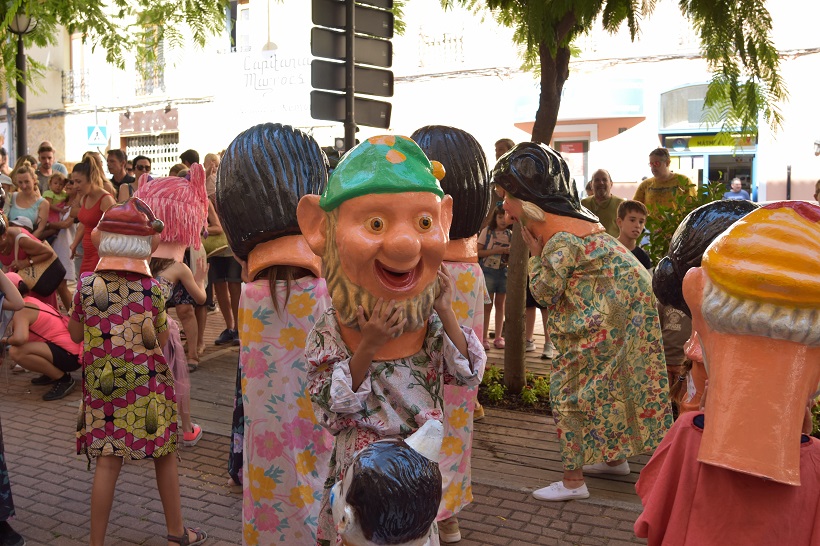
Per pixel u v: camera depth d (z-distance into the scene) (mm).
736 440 1818
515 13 5312
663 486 2096
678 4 4824
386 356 2289
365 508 1422
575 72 15352
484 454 5000
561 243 4152
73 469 4863
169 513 3723
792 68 12703
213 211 7625
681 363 5105
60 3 8750
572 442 4258
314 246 2268
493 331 8867
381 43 6527
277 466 3186
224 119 18641
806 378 1792
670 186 7414
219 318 9711
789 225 1780
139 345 3549
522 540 3842
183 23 8320
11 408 6121
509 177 4199
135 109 20625
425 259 2131
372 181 2092
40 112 22219
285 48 16781
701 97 14688
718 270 1824
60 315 6543
